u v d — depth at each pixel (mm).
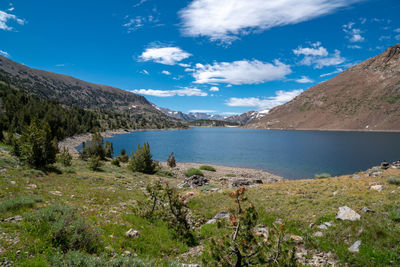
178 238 10969
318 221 11398
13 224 8219
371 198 12992
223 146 123375
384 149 102562
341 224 10492
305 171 57969
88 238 8039
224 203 17203
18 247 6746
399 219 10047
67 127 143875
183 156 86188
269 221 12391
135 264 6559
